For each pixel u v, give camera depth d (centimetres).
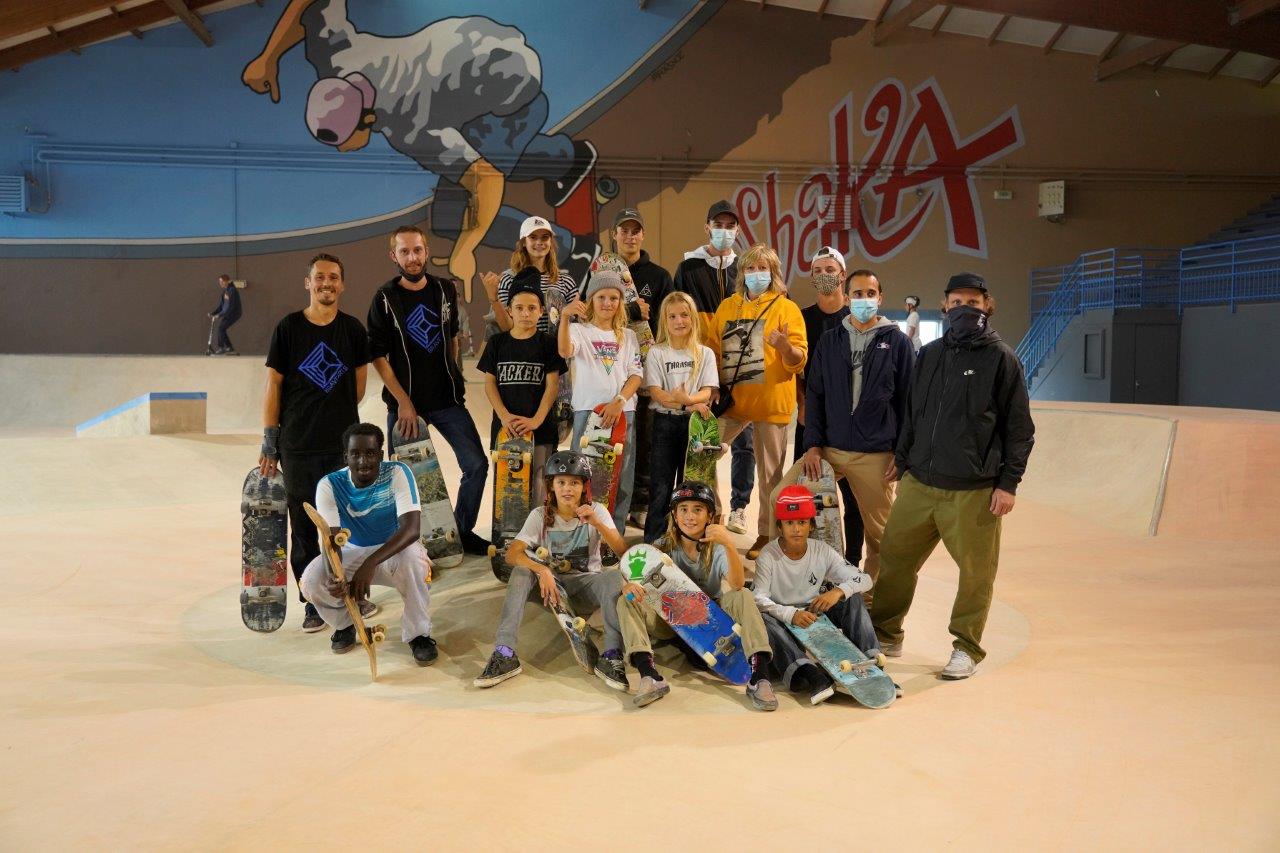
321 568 412
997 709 354
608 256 545
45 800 273
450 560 514
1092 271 2098
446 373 525
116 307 1994
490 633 438
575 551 420
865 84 2072
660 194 2050
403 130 2008
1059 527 766
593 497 477
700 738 326
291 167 2000
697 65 2041
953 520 392
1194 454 782
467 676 398
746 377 514
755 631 374
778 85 2058
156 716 345
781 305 514
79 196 1973
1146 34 1686
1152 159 2120
